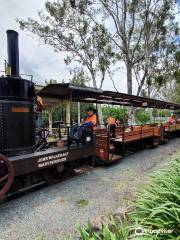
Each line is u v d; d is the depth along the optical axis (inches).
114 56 833.5
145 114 1052.5
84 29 783.7
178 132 705.0
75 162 264.7
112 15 773.3
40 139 242.5
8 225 143.6
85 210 163.5
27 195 193.6
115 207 166.6
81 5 748.0
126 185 216.2
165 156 365.4
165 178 111.7
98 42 799.7
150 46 824.9
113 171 270.8
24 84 192.7
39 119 261.7
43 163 199.0
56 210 164.2
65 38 794.2
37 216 155.3
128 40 800.9
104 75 870.4
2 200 183.2
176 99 1512.1
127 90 808.9
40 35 783.1
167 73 909.2
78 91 256.4
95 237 91.4
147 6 769.6
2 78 181.8
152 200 101.0
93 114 300.2
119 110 665.6
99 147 297.1
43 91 260.1
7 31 190.7
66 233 133.3
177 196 90.4
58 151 216.1
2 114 181.2
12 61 191.5
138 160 335.3
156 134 492.4
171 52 857.5
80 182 228.1
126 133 360.5
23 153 194.4
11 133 185.6
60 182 228.2
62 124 319.6
